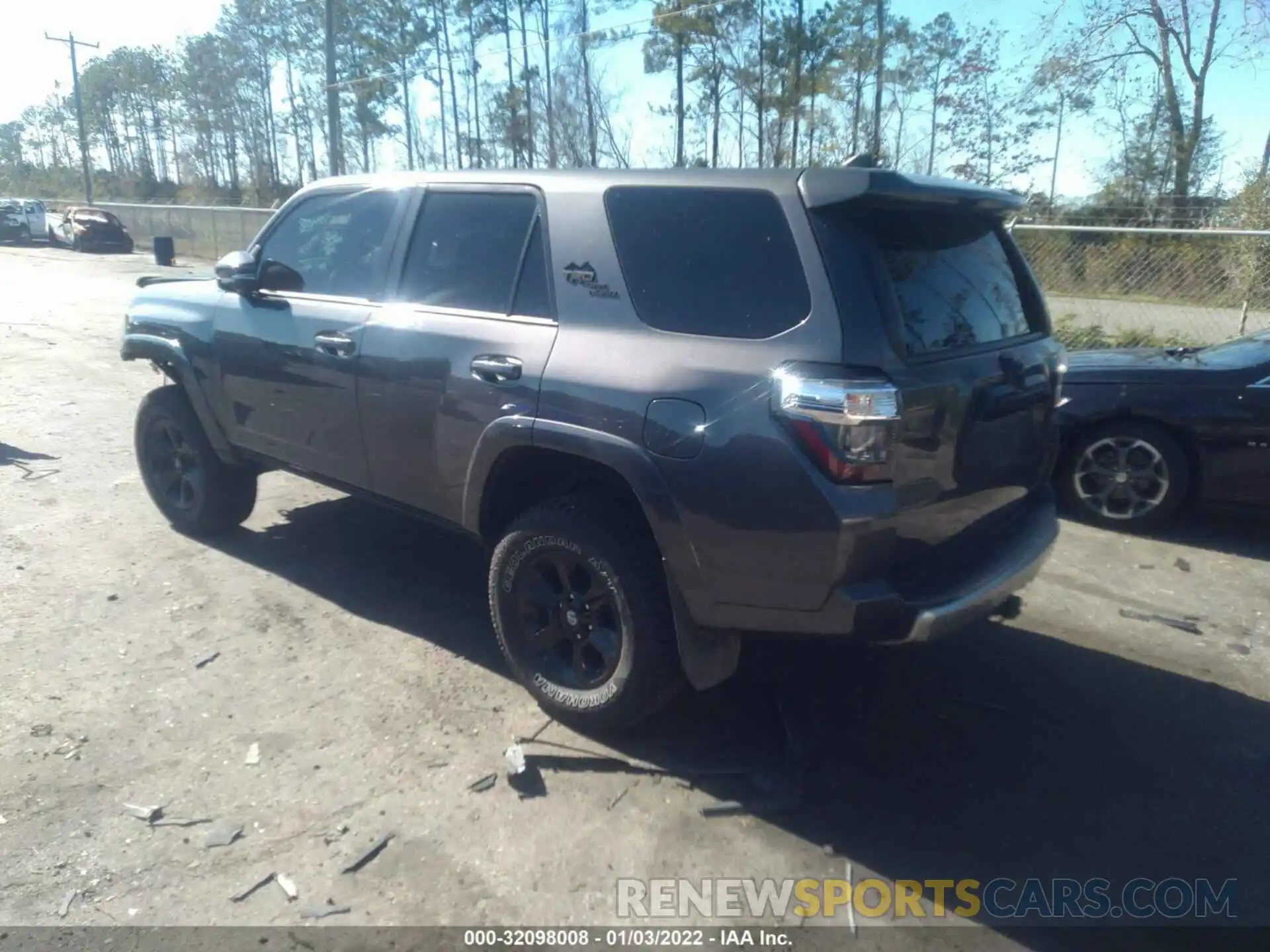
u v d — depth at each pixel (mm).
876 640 3041
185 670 4086
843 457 2865
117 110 67500
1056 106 20594
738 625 3145
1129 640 4574
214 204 50125
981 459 3361
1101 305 11836
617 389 3273
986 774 3504
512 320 3719
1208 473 5727
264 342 4699
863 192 2965
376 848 3033
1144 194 22266
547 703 3736
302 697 3891
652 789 3357
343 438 4418
